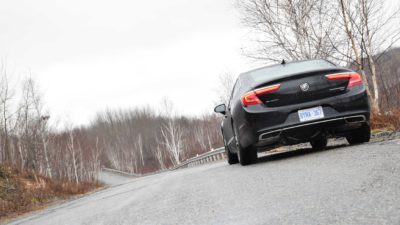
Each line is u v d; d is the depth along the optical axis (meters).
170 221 2.85
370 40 10.72
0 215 11.60
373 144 4.82
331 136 5.57
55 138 48.81
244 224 2.25
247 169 5.40
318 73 5.15
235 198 3.20
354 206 2.09
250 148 5.83
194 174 7.64
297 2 12.56
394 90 8.58
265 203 2.72
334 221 1.88
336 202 2.28
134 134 107.38
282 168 4.48
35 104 39.59
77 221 4.19
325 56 11.88
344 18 11.01
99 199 7.77
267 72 5.85
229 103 6.91
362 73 10.77
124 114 115.88
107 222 3.50
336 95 5.15
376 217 1.80
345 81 5.18
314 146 7.96
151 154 101.56
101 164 101.06
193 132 96.19
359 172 3.10
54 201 15.47
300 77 5.15
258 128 5.23
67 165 44.59
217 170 6.88
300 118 5.11
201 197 3.71
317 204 2.33
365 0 10.72
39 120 39.94
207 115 85.00
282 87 5.17
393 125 7.18
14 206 12.65
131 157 95.62
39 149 38.09
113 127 113.19
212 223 2.46
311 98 5.13
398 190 2.24
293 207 2.40
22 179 18.61
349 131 5.47
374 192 2.32
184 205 3.45
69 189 21.22
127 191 8.10
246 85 5.72
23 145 36.69
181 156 77.94
